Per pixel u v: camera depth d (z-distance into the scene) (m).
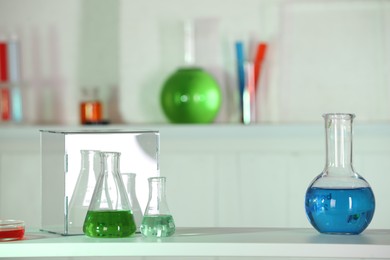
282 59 3.86
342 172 2.19
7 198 3.91
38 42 3.96
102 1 3.94
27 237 2.28
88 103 3.83
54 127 3.81
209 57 3.89
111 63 3.94
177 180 3.83
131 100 3.93
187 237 2.23
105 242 2.15
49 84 3.95
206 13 3.89
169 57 3.91
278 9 3.87
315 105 3.85
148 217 2.24
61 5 3.96
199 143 3.81
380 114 3.84
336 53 3.86
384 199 3.77
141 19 3.92
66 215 2.31
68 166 2.30
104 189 2.24
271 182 3.80
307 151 3.78
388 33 3.84
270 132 3.73
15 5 3.96
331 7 3.85
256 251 2.10
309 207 2.21
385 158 3.76
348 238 2.15
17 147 3.89
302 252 2.08
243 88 3.78
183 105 3.71
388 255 2.03
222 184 3.82
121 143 2.32
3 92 3.84
